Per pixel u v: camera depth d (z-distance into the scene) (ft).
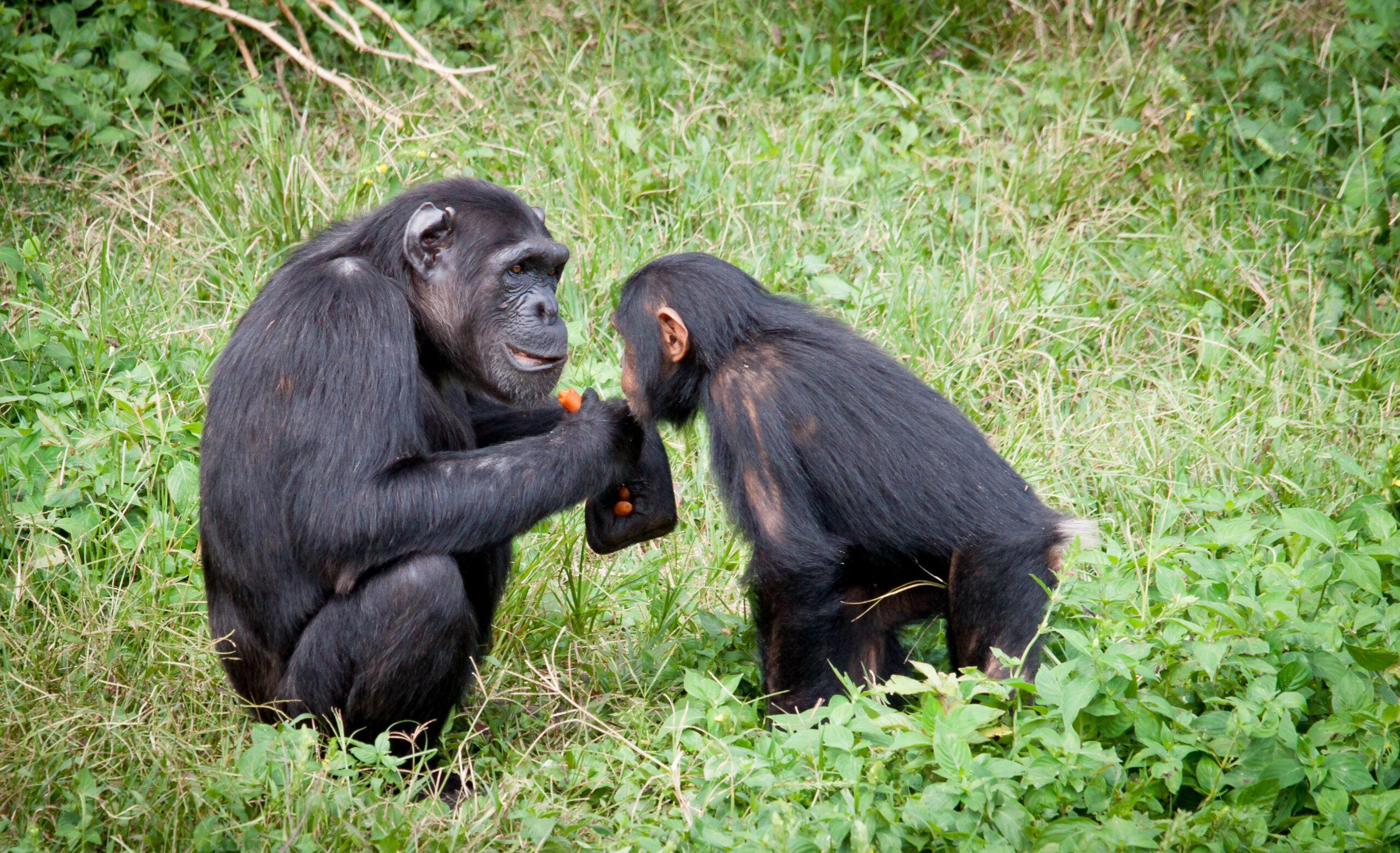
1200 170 54.49
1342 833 23.90
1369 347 46.21
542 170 52.16
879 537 30.27
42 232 50.26
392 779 28.04
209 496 29.09
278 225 49.08
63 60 56.59
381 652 28.19
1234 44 58.59
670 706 31.40
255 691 30.78
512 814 26.43
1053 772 24.88
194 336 44.34
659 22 63.26
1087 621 29.32
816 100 57.57
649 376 32.53
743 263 48.19
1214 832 23.88
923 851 25.05
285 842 24.61
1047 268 48.91
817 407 30.25
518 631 34.63
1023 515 30.17
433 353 31.91
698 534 40.11
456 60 60.80
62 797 26.76
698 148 53.01
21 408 40.70
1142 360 46.11
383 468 27.96
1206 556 32.17
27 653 31.86
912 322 45.32
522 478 28.66
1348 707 26.50
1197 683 27.91
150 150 53.36
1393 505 35.94
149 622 33.27
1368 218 49.08
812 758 26.37
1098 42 59.77
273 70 60.03
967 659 29.63
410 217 31.09
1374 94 53.52
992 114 56.90
